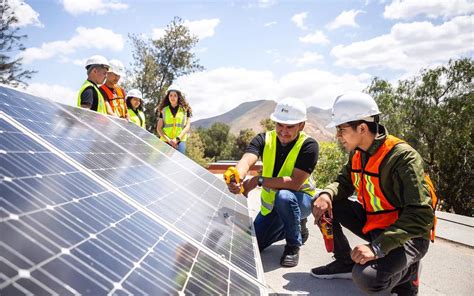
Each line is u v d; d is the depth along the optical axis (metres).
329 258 4.19
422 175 2.49
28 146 1.81
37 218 1.20
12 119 2.02
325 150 16.36
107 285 1.12
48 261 1.03
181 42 35.84
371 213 2.92
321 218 3.25
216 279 1.70
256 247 2.86
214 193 3.83
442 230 5.94
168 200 2.53
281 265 3.85
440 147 21.55
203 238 2.21
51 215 1.29
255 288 1.92
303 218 4.21
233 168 3.56
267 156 3.97
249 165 3.76
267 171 4.00
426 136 22.23
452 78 22.06
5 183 1.27
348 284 3.40
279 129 3.79
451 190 21.34
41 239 1.11
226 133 95.94
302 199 3.98
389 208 2.79
